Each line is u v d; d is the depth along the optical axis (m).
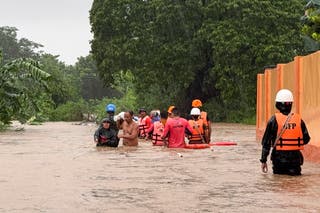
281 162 10.80
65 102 84.12
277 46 50.00
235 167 12.10
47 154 15.48
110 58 54.59
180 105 58.97
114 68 55.12
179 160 13.71
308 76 16.02
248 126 43.00
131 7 54.72
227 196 8.13
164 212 6.93
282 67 19.66
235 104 55.06
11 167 11.92
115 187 8.96
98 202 7.58
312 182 9.74
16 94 32.66
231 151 16.77
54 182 9.52
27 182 9.53
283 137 10.85
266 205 7.41
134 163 12.84
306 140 10.99
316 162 14.02
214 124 48.81
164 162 13.13
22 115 33.69
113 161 13.36
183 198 7.93
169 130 17.94
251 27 51.31
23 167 11.92
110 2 54.94
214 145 19.42
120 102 64.56
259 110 23.75
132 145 18.75
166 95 59.44
